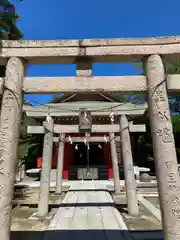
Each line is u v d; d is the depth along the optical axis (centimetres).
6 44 401
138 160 2423
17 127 378
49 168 749
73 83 390
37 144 2384
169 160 343
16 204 932
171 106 2189
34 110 802
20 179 1909
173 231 317
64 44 397
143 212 744
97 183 1628
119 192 1145
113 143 1204
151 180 1529
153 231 530
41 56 395
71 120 1762
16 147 373
